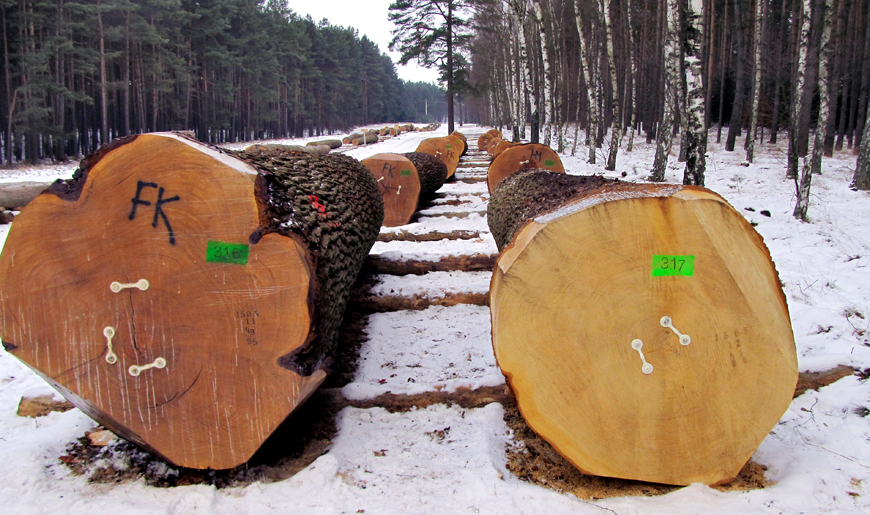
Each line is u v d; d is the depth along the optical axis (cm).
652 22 2308
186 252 208
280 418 216
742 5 2212
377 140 3284
